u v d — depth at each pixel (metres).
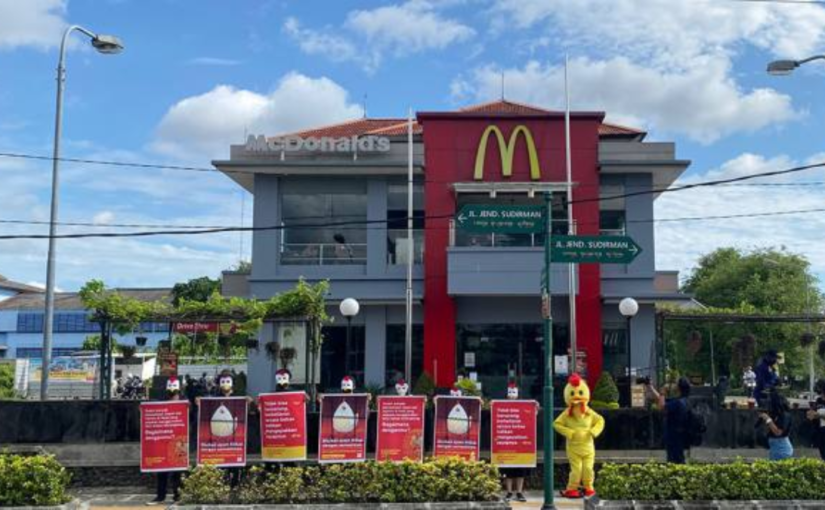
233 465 13.74
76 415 15.86
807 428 16.25
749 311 23.22
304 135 31.83
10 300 67.44
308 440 15.41
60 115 19.91
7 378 28.00
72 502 10.71
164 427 14.02
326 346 27.50
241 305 18.91
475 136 27.39
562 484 15.48
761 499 10.70
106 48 19.97
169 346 21.36
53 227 19.59
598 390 23.27
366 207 28.25
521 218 12.12
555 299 27.14
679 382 12.72
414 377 27.25
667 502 10.53
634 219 27.56
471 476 11.17
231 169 27.64
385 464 11.23
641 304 27.19
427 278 27.03
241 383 24.11
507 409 14.23
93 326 62.62
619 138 29.47
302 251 28.22
